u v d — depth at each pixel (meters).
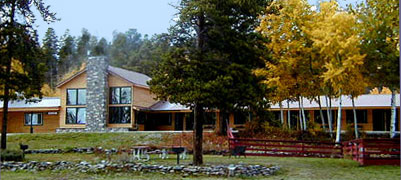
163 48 15.94
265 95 16.58
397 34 15.92
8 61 17.84
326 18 20.17
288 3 21.89
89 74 36.09
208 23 15.56
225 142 24.27
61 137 27.34
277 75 22.08
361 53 17.86
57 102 38.41
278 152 21.53
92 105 35.56
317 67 21.77
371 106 31.20
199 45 15.59
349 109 32.62
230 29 15.17
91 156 20.38
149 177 14.38
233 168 14.51
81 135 27.62
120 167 15.23
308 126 28.22
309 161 18.56
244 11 15.61
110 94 36.28
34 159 18.64
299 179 13.75
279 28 22.03
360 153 17.38
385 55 16.16
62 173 15.20
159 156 19.97
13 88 17.88
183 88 14.73
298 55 21.89
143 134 27.03
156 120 38.75
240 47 15.31
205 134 27.08
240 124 33.94
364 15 16.84
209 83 14.33
